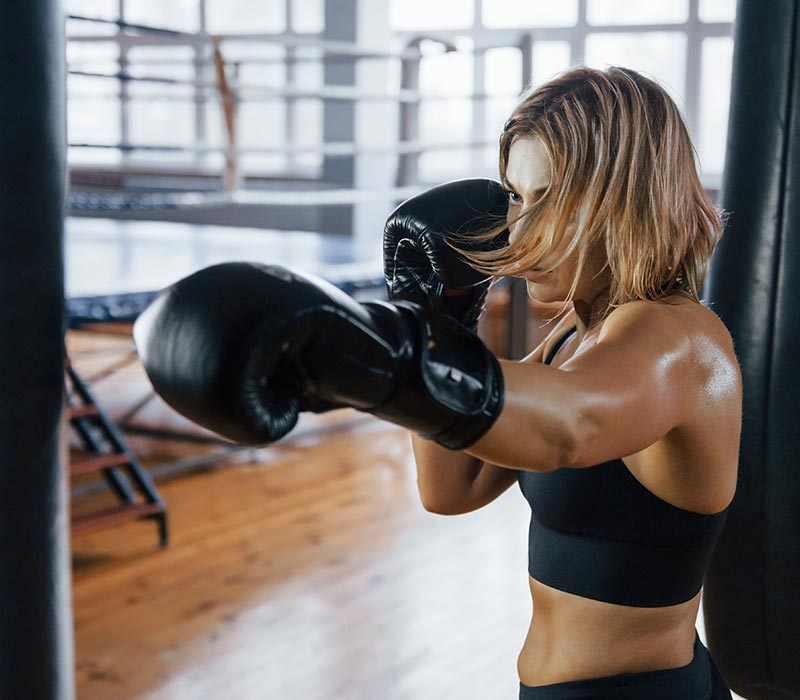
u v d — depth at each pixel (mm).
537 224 912
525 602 3264
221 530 3895
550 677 1092
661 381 856
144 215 9086
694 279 997
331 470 4695
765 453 1386
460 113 8492
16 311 1069
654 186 930
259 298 669
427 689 2693
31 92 1056
